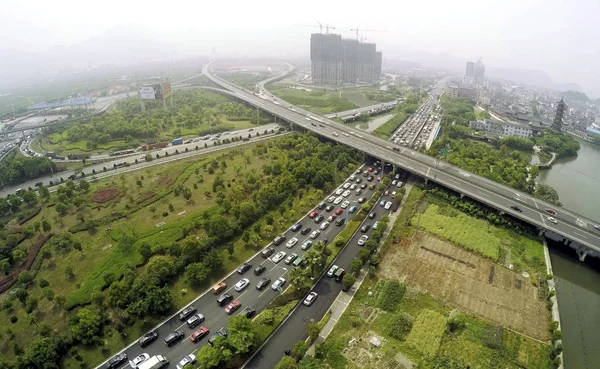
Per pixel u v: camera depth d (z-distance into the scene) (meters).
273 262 135.25
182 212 164.62
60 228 154.38
